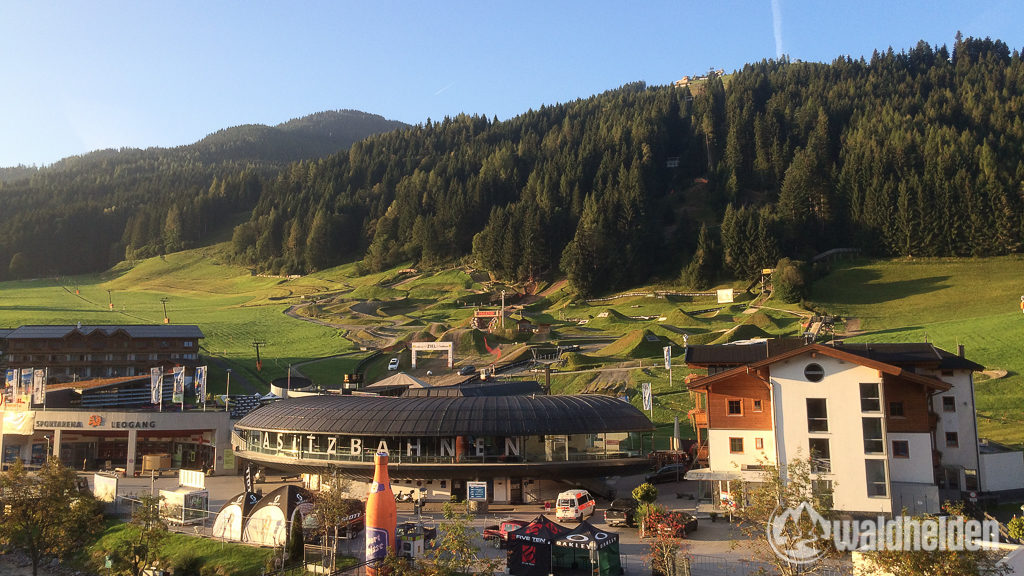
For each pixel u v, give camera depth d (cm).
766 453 5819
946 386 5316
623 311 19850
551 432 6619
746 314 17038
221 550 5288
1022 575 3181
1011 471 6019
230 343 17762
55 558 6159
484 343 15450
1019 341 10881
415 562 3744
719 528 5350
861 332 13875
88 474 8881
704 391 6381
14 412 9419
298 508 5219
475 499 6241
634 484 7444
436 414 6831
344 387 10269
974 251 19025
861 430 5262
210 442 9156
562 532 4397
